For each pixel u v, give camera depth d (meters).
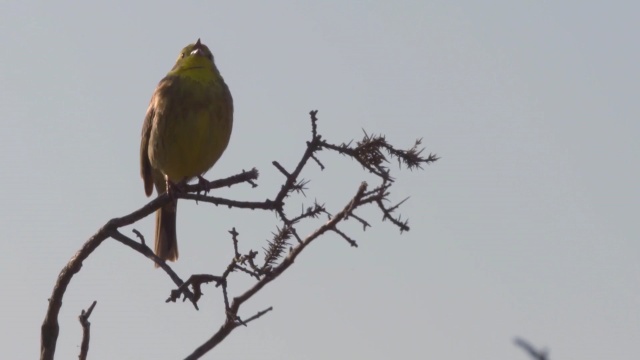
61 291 9.71
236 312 8.29
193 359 8.41
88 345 8.54
